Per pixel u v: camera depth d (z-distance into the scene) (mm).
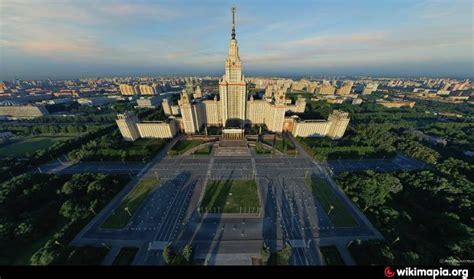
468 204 131625
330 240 116938
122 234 120188
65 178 167500
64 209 127250
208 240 116125
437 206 138250
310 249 111500
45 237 118188
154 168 193625
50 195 149250
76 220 124875
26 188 149500
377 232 122375
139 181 172500
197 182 170500
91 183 149250
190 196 152875
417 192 150125
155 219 131375
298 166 196750
